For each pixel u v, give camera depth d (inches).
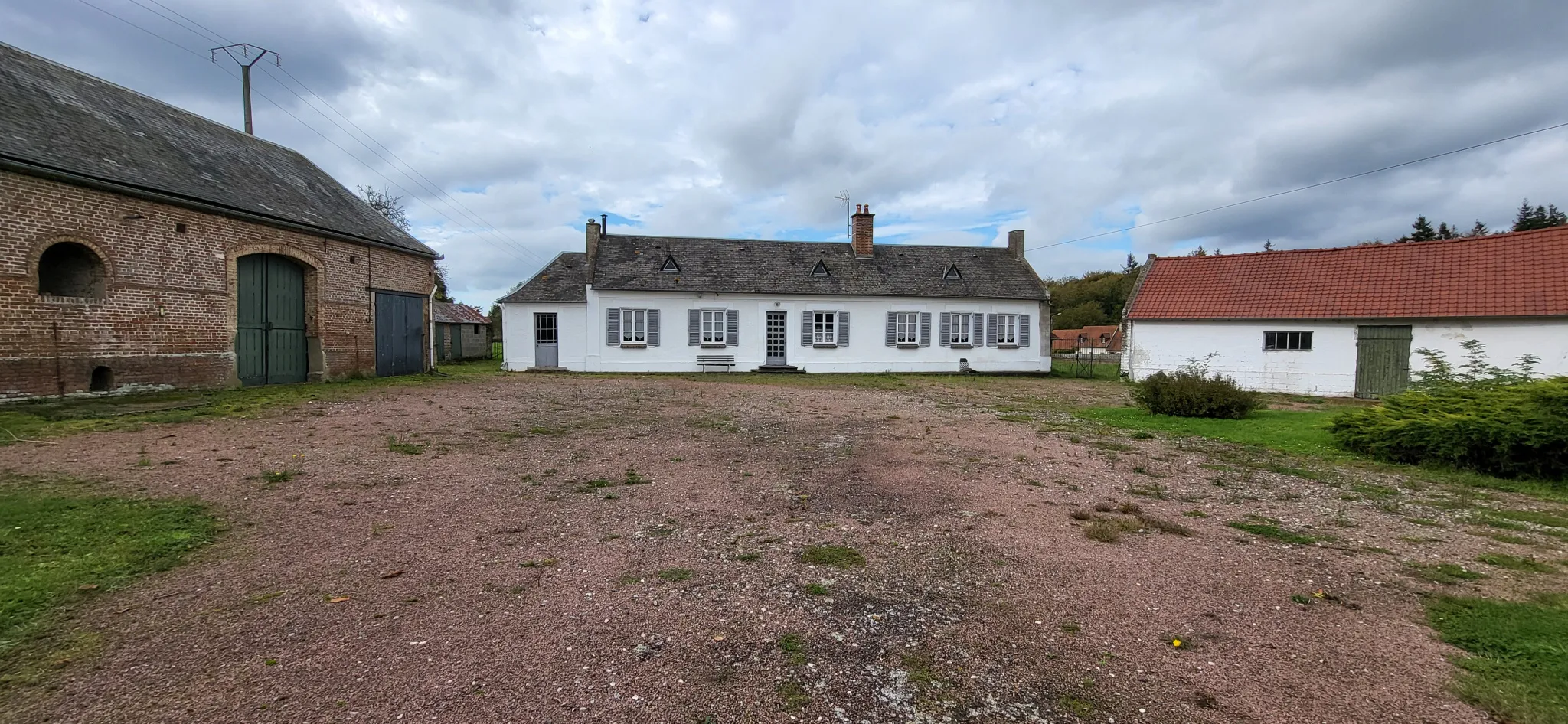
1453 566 166.2
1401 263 700.0
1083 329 2399.1
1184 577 156.1
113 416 341.7
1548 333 589.9
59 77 462.3
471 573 151.3
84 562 146.7
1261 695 104.7
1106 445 349.4
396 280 677.9
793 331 1031.6
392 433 328.5
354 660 110.7
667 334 997.8
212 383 480.1
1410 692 105.0
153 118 518.0
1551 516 217.2
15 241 367.2
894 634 125.5
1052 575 156.8
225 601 132.3
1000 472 273.6
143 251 434.0
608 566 158.6
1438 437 290.7
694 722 96.2
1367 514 218.8
